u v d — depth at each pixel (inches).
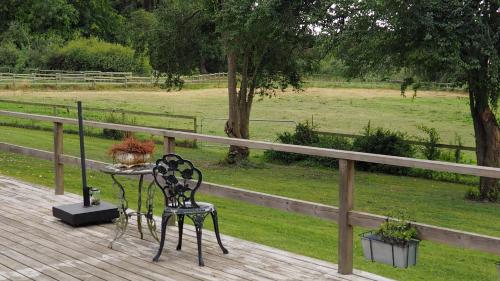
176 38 870.4
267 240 322.0
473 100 640.4
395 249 171.8
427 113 1461.6
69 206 266.4
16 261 205.8
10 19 2199.8
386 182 687.1
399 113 1464.1
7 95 1542.8
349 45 586.2
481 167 152.9
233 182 633.0
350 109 1545.3
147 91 1884.8
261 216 424.2
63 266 200.4
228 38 712.4
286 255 213.2
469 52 542.9
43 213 278.2
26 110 1179.9
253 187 601.0
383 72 599.8
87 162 292.5
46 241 230.8
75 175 554.9
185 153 872.3
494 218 493.4
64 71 2018.9
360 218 184.1
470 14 521.3
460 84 602.2
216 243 229.5
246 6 648.4
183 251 217.9
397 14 523.5
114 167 228.7
